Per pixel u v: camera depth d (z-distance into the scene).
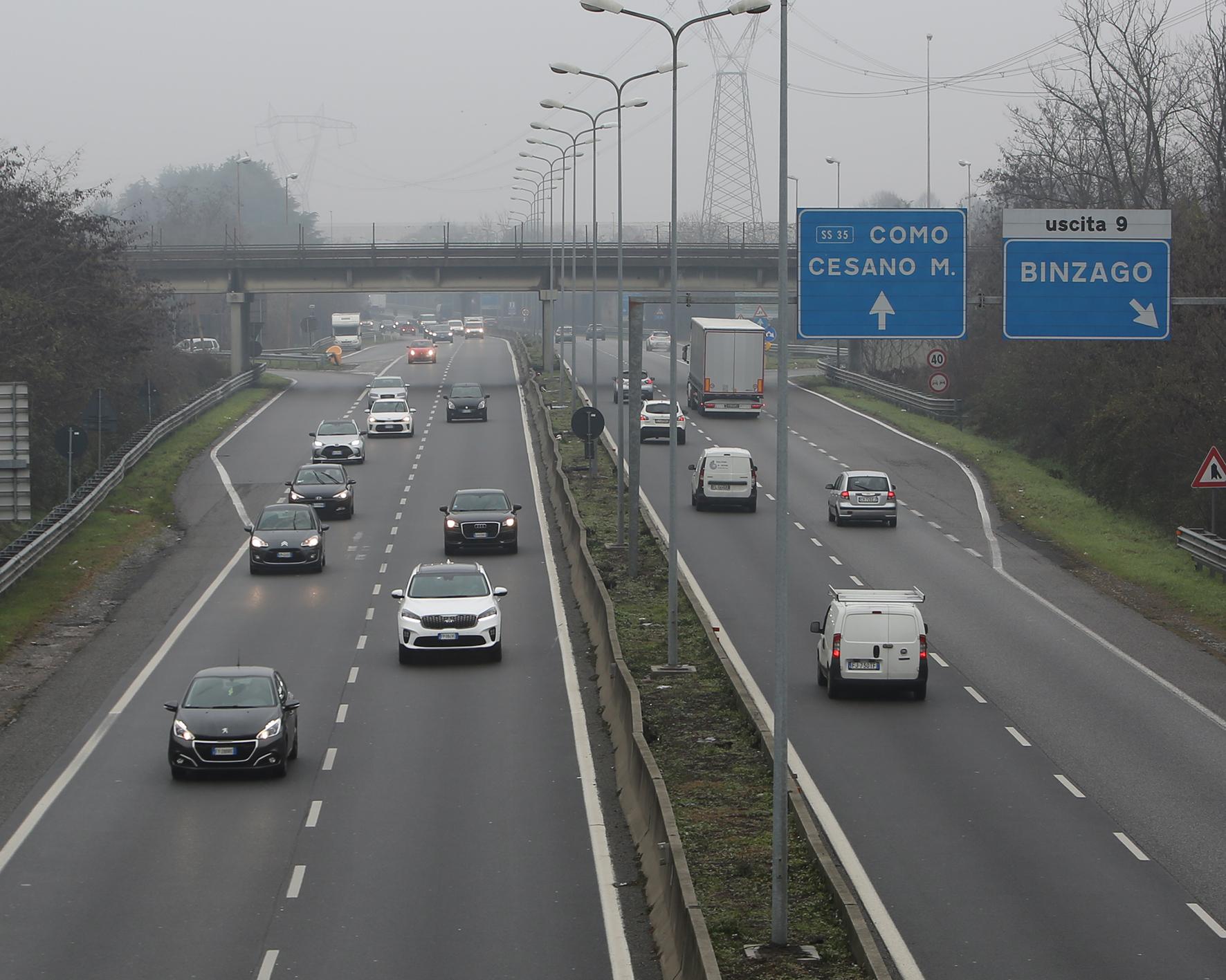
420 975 45.69
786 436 49.91
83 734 77.50
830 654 83.44
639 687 84.94
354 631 103.56
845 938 47.53
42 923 50.12
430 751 73.62
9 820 62.47
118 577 124.69
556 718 80.19
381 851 58.19
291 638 101.19
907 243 81.00
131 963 46.38
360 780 68.56
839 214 80.94
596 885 54.47
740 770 68.00
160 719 80.56
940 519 152.75
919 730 76.50
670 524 92.88
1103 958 46.22
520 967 46.53
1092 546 138.50
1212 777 68.25
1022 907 51.06
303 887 53.97
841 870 55.00
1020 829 60.16
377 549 137.75
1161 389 153.62
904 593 85.62
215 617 108.19
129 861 56.88
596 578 105.81
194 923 50.16
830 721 78.31
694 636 98.56
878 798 64.25
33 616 107.00
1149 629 105.12
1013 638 100.69
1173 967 45.44
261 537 126.00
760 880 53.38
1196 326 151.00
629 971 46.38
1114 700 83.94
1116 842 58.47
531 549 136.62
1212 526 130.00
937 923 49.47
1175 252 154.12
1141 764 70.44
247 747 67.69
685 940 44.81
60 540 133.25
